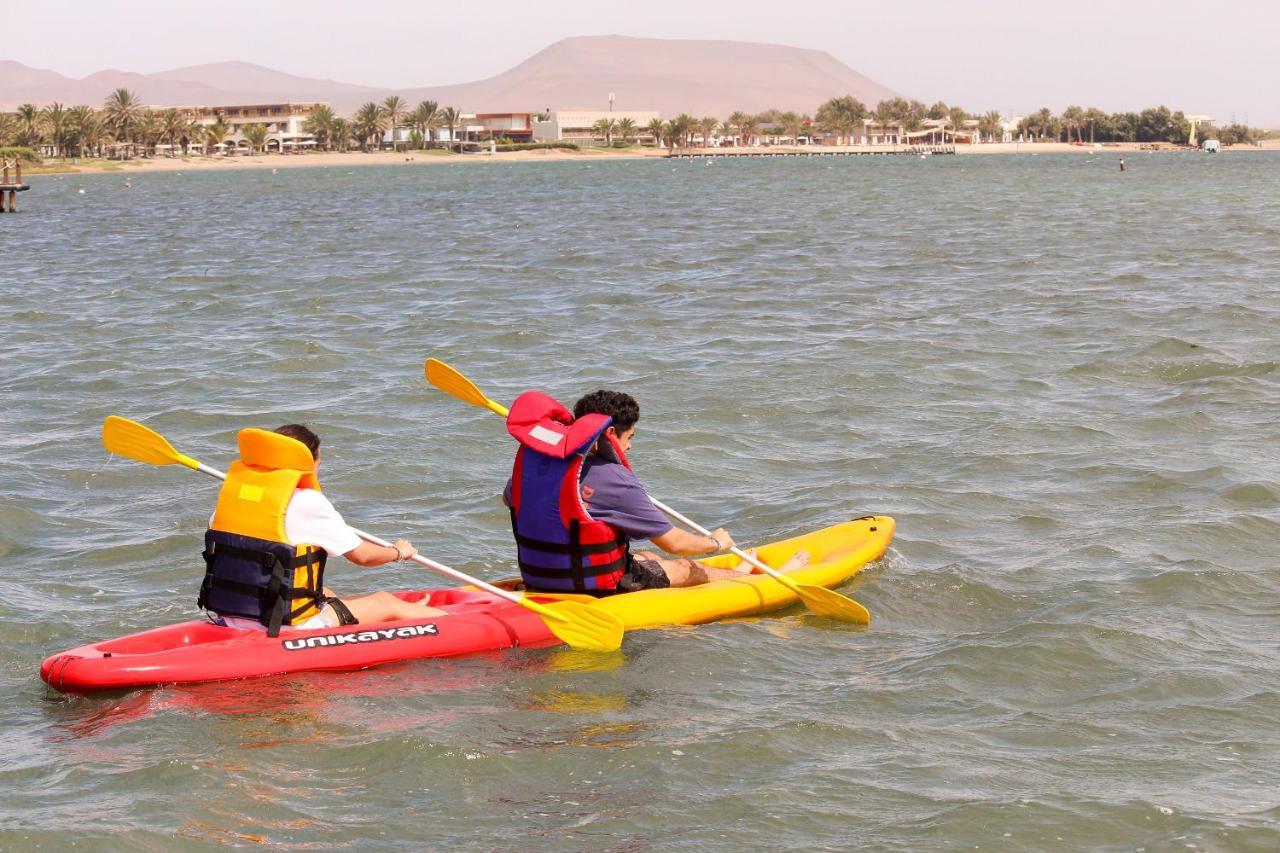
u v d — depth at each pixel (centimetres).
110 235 3822
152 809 463
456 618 634
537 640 636
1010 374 1346
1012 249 2764
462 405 1230
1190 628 654
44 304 2092
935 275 2281
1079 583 725
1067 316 1722
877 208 4588
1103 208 4294
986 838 445
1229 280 2078
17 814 458
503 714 552
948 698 572
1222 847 437
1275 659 614
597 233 3525
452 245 3216
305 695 566
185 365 1476
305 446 598
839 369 1382
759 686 589
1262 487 901
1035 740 528
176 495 927
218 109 18425
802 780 490
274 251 3133
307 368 1451
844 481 956
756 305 1931
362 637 604
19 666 611
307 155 17425
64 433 1131
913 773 496
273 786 484
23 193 7625
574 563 654
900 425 1136
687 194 6078
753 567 737
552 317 1841
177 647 588
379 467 998
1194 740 525
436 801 475
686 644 638
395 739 519
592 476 655
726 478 983
